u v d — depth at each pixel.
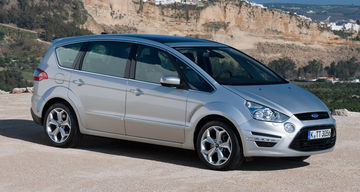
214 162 7.07
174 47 7.64
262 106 6.86
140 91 7.60
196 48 7.77
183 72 7.40
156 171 6.89
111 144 8.77
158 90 7.47
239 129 6.81
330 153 8.32
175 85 7.27
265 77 7.77
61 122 8.34
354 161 7.78
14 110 12.73
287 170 7.12
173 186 6.14
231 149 6.89
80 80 8.15
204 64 7.44
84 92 8.10
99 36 8.34
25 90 18.86
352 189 6.18
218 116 7.04
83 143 8.78
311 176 6.79
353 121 11.61
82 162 7.32
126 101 7.73
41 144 8.58
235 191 5.96
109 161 7.43
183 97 7.27
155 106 7.49
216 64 7.53
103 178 6.48
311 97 7.47
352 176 6.84
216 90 7.11
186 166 7.24
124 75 7.84
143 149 8.41
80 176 6.56
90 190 5.95
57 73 8.41
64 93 8.23
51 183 6.24
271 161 7.71
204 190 5.98
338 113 12.95
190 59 7.46
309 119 6.99
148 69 7.68
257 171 7.02
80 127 8.18
